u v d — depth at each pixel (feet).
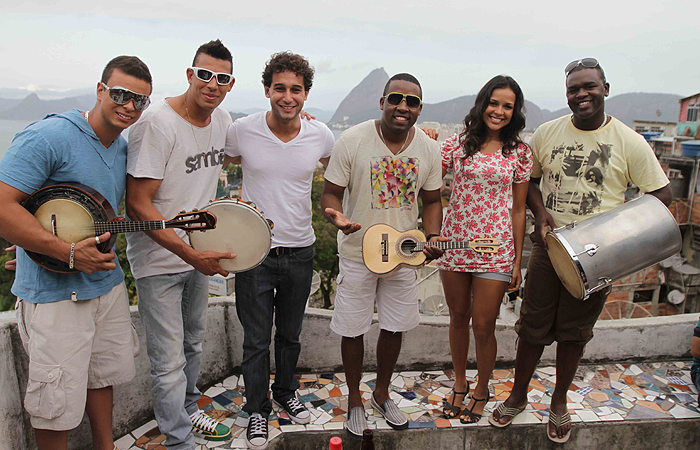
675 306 69.97
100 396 8.05
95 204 7.04
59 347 7.07
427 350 12.26
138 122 7.86
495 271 9.43
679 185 72.38
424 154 9.30
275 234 9.12
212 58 7.82
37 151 6.61
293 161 9.01
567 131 9.44
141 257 8.34
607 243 8.46
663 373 12.38
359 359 9.78
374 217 9.36
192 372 9.61
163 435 9.61
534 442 10.18
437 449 10.00
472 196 9.53
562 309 9.45
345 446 9.79
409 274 9.55
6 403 7.73
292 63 8.42
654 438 10.43
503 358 12.53
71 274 7.13
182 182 8.39
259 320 9.32
